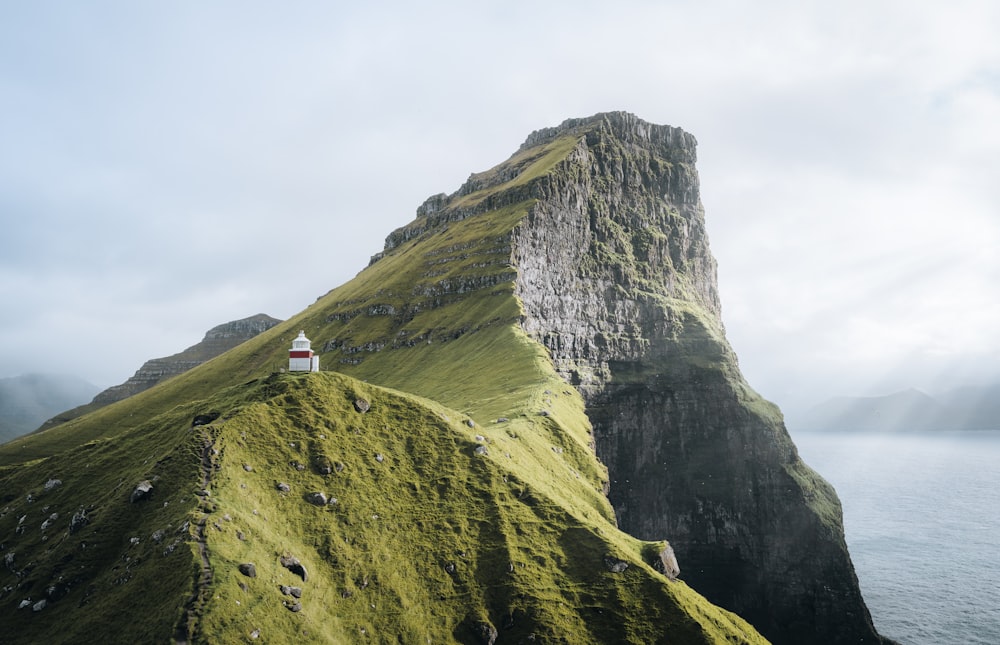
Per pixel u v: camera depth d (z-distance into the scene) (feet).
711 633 295.07
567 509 345.72
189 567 231.71
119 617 226.79
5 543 296.30
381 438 351.05
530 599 291.79
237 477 286.25
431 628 271.08
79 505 304.09
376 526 301.02
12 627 240.73
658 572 328.70
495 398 566.36
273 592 239.50
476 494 338.75
